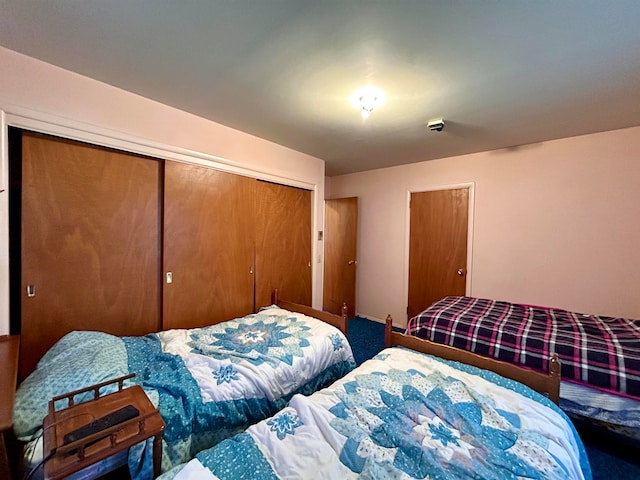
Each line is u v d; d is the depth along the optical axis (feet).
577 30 4.09
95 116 5.71
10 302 5.10
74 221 5.72
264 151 9.17
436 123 7.54
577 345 5.80
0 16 3.93
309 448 3.26
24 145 5.16
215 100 6.51
